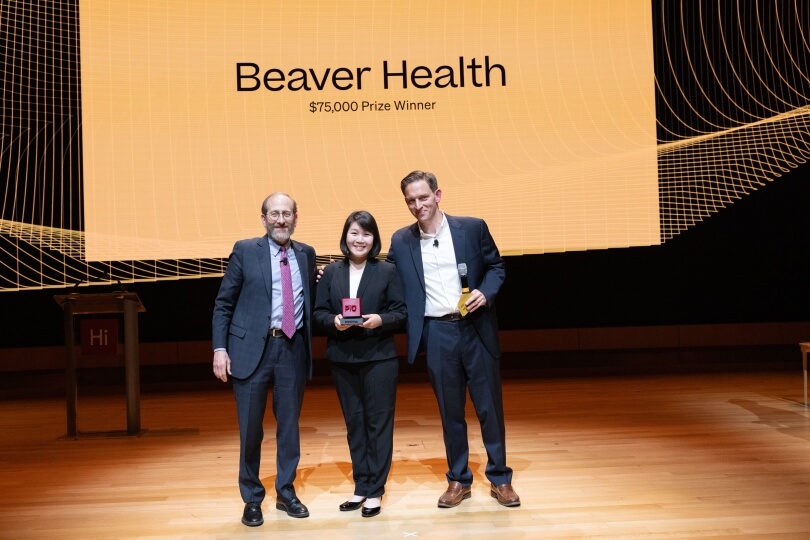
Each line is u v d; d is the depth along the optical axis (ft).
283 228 9.66
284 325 9.64
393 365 9.89
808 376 21.30
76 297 15.65
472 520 9.50
